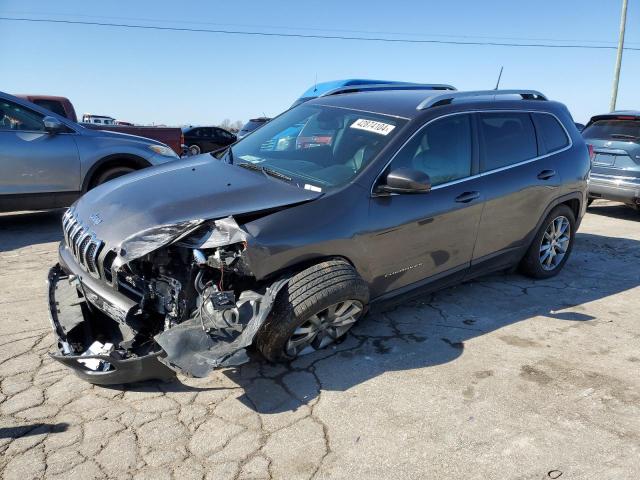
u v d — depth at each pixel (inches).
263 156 167.5
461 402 125.6
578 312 180.5
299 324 127.3
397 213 146.6
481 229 171.9
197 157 179.6
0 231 267.6
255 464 103.7
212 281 123.0
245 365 138.3
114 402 121.5
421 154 156.5
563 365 144.6
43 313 165.6
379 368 139.2
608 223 334.0
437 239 158.7
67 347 122.1
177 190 140.1
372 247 142.8
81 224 138.6
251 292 125.0
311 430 113.9
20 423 113.0
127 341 121.9
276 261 124.9
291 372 135.8
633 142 330.3
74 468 100.8
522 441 112.7
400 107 167.2
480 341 156.4
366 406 122.8
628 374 141.2
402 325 165.2
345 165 150.4
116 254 124.3
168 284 124.0
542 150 195.6
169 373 122.5
